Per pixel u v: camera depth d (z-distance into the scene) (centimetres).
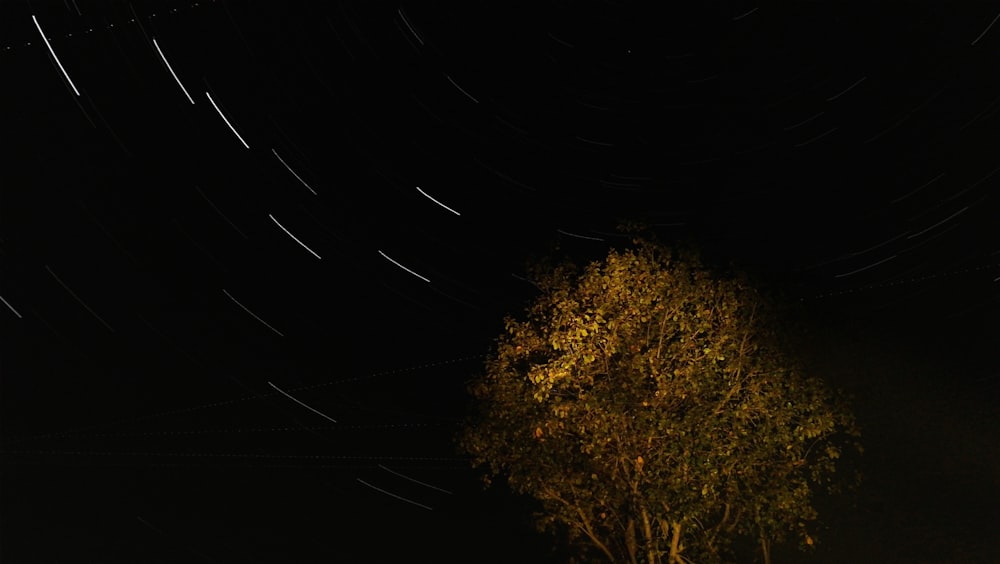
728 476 876
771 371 895
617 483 900
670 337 931
